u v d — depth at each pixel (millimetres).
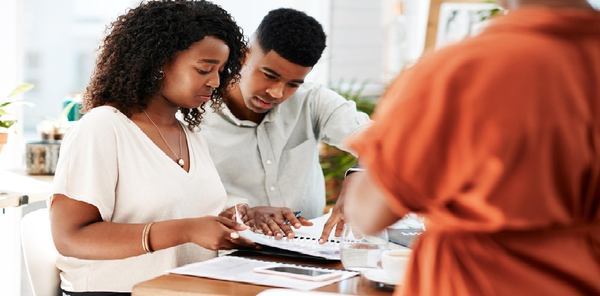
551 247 1251
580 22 1233
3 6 4316
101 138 2225
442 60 1230
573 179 1219
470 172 1188
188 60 2303
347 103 3010
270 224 2402
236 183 2934
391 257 1945
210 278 2031
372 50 6016
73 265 2324
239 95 2863
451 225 1254
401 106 1229
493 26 1266
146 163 2287
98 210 2213
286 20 2670
